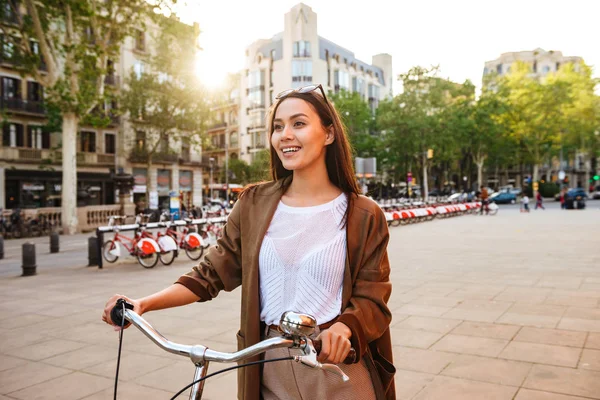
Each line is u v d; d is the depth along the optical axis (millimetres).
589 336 4793
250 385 1531
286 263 1524
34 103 32594
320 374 1469
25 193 32750
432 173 69625
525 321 5418
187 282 1597
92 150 36281
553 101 46438
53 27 28047
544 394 3500
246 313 1565
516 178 79750
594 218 23453
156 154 39594
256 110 62656
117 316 1402
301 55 61250
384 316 1483
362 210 1578
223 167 61094
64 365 4449
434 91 43781
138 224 11336
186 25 22156
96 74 21141
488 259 10469
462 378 3850
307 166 1620
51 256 13852
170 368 4328
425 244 13766
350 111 45375
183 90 31531
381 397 1540
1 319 6254
